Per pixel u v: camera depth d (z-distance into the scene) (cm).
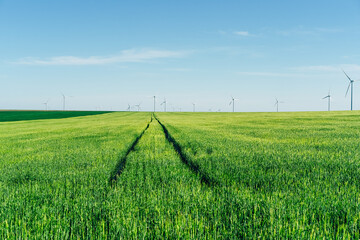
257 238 425
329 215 500
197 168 985
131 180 783
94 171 905
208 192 636
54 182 764
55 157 1217
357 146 1400
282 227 441
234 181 740
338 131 2352
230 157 1101
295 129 2652
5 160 1176
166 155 1240
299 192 621
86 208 550
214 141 1675
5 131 3294
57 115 9638
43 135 2514
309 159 1016
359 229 445
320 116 5250
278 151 1230
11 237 427
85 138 2105
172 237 431
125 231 443
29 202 603
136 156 1220
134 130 2788
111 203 562
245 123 3903
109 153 1294
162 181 778
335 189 636
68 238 447
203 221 480
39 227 458
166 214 512
